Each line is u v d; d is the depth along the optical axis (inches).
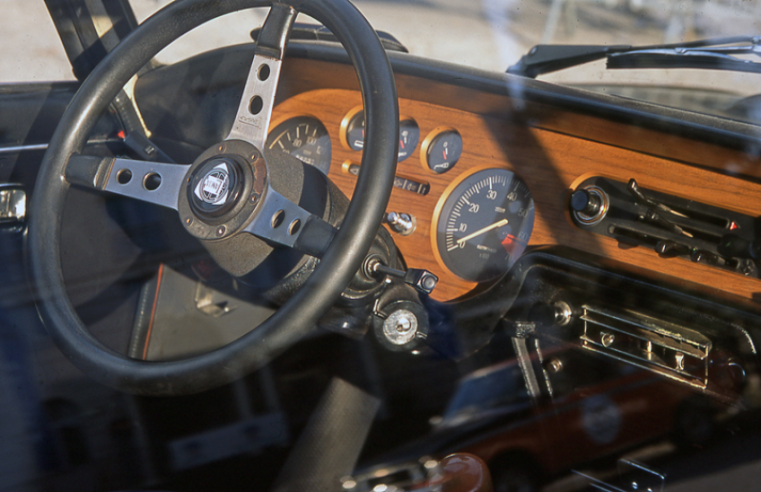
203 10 44.3
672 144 46.1
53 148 44.6
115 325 60.9
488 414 58.7
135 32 45.8
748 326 46.1
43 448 50.4
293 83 63.2
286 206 37.8
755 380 46.3
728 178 46.3
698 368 47.8
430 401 59.9
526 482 52.8
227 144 39.5
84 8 60.5
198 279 64.7
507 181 57.3
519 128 54.2
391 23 60.9
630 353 50.4
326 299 34.4
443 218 60.6
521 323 54.7
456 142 58.1
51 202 43.8
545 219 55.4
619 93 58.1
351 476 52.1
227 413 57.9
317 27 60.6
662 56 54.2
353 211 35.2
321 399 59.5
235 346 34.6
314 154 67.7
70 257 56.9
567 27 58.1
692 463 49.6
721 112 53.2
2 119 54.1
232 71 59.5
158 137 66.3
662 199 49.8
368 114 37.1
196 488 50.7
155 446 54.1
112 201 58.6
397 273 39.5
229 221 37.7
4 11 57.0
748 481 47.1
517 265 55.4
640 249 50.5
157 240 60.4
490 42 59.4
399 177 61.7
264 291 42.8
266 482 51.2
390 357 63.6
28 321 51.7
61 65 61.4
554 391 55.7
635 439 52.6
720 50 51.8
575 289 53.1
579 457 55.4
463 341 58.2
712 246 47.6
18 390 50.4
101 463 51.8
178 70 61.9
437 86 53.7
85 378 54.7
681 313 48.9
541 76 60.7
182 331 64.7
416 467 48.4
